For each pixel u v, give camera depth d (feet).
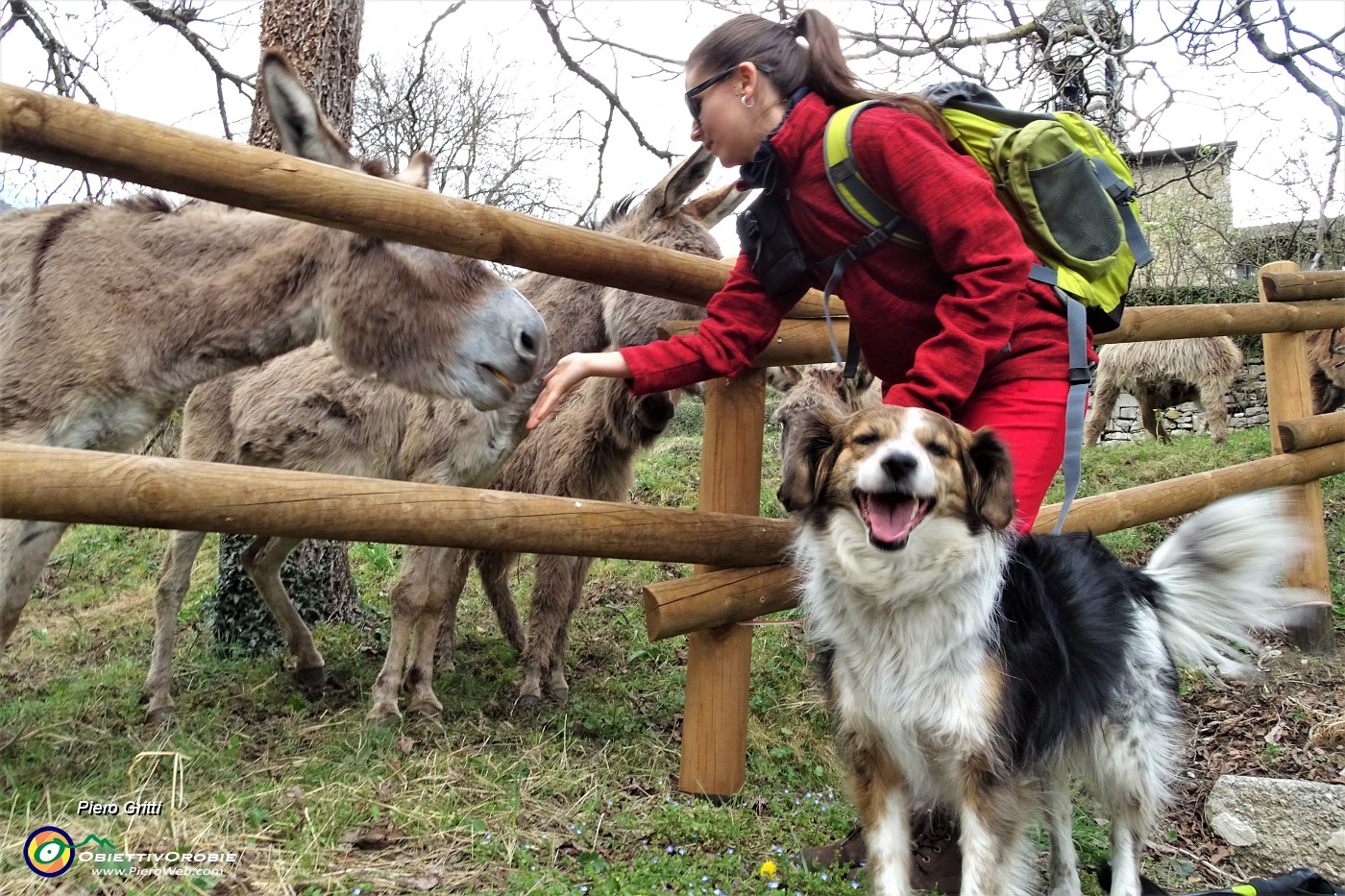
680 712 14.52
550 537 9.63
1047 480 8.43
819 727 13.91
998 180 8.60
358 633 18.75
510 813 9.92
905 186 7.97
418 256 11.40
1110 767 9.07
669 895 8.44
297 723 13.07
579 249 10.20
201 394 15.64
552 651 15.30
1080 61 22.39
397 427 14.34
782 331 12.07
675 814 10.36
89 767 10.76
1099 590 9.10
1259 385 40.11
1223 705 14.99
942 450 7.54
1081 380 8.39
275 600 15.29
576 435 15.52
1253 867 10.84
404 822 9.53
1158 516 14.83
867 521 7.58
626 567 21.89
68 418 10.03
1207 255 43.32
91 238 10.53
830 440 8.21
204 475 7.43
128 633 18.92
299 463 14.53
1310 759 13.07
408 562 13.46
